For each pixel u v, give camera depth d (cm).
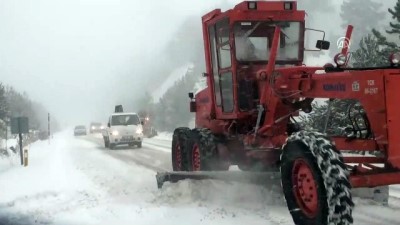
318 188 457
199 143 816
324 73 573
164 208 684
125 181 982
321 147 458
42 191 875
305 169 489
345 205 437
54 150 2192
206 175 714
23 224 627
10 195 855
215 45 850
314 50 798
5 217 671
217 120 879
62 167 1330
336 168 443
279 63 790
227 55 805
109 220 629
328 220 446
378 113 468
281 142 653
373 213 611
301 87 612
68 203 755
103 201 761
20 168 1356
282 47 794
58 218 653
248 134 740
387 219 583
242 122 798
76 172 1184
